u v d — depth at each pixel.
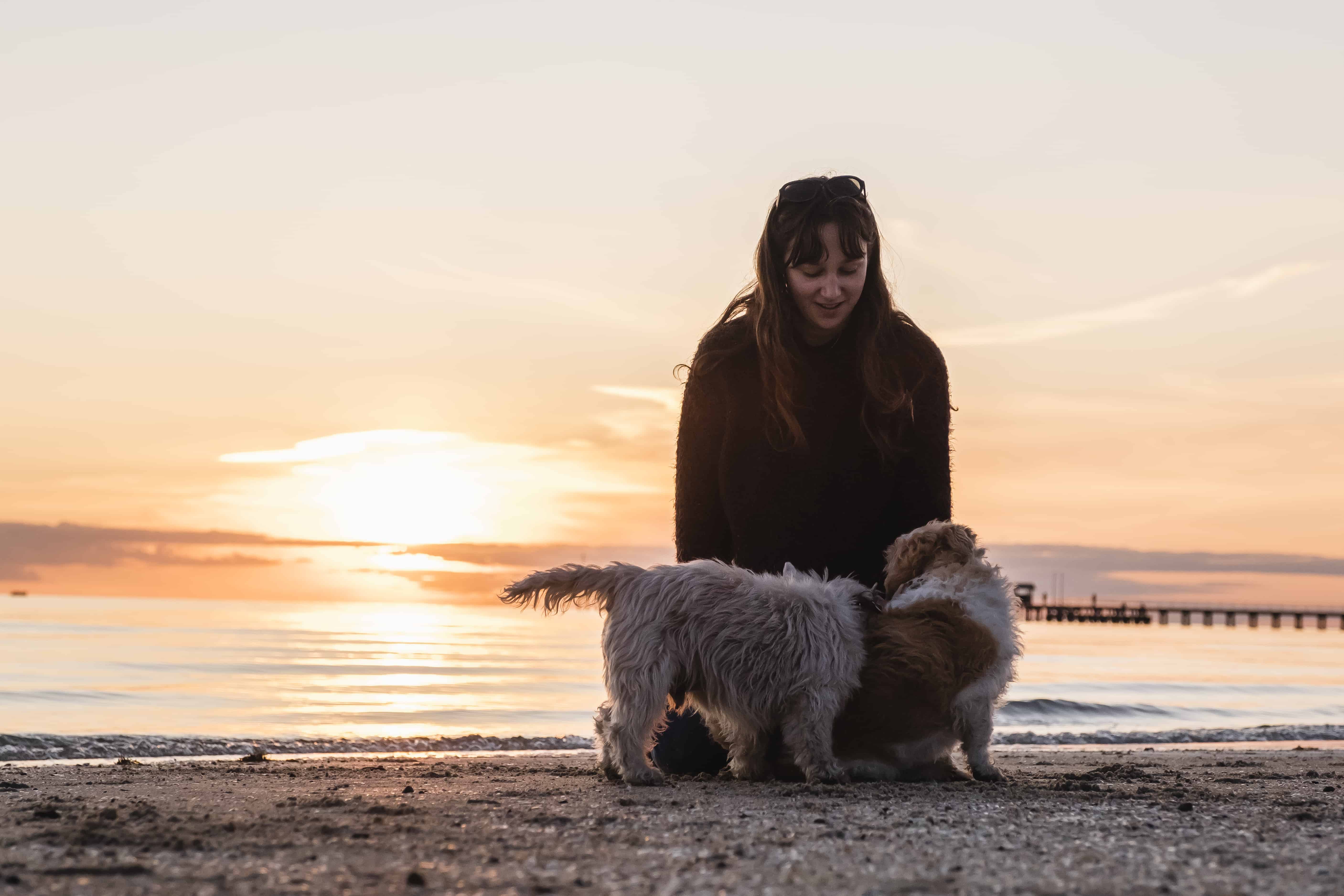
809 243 5.43
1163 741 14.02
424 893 2.99
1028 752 10.84
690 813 4.35
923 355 5.84
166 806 4.67
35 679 19.88
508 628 52.69
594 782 5.59
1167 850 3.64
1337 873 3.30
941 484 5.89
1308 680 28.25
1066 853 3.58
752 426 5.90
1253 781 6.84
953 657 5.37
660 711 5.27
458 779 6.06
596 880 3.15
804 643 5.18
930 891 3.04
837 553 5.88
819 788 5.07
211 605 85.31
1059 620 106.06
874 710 5.34
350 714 15.60
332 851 3.55
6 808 4.58
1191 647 50.84
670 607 5.26
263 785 5.75
